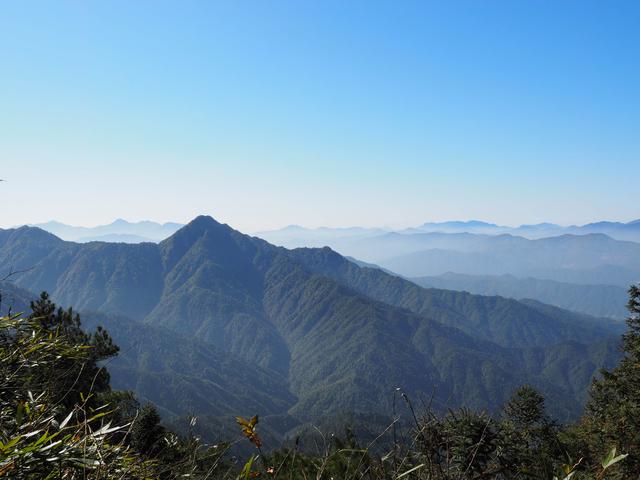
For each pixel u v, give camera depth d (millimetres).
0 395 2709
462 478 2045
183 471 2459
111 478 2342
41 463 2064
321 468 2314
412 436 2057
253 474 2465
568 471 2023
